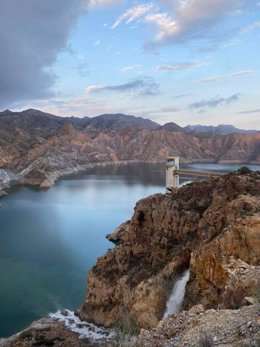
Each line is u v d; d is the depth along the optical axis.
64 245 71.19
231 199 37.97
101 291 43.09
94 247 69.94
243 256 28.16
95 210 106.25
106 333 37.97
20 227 85.88
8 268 58.81
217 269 28.53
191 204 44.84
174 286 35.84
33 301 47.56
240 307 15.76
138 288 36.91
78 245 71.25
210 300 27.66
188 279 34.00
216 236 32.47
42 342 35.88
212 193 44.22
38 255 65.19
